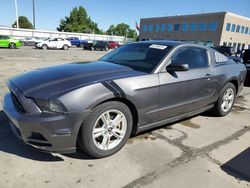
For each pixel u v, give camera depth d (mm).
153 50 3723
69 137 2617
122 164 2863
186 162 2975
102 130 2879
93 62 3795
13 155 2938
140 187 2477
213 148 3385
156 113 3348
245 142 3635
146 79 3148
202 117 4676
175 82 3455
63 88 2646
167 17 54375
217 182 2621
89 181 2531
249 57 8727
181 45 3807
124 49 4172
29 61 13086
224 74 4438
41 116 2521
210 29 46406
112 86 2822
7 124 3812
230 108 4883
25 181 2477
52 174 2613
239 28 48281
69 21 85625
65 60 14836
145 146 3320
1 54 16812
